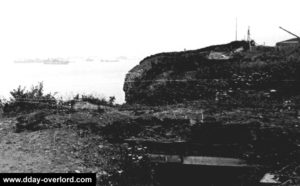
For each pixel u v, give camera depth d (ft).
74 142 38.86
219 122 39.37
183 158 38.37
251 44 67.72
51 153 35.94
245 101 49.14
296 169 33.88
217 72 57.11
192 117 42.47
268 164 35.94
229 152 37.60
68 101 53.11
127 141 40.06
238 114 42.52
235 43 65.51
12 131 41.81
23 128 42.34
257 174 35.68
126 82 63.82
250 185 35.35
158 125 41.91
